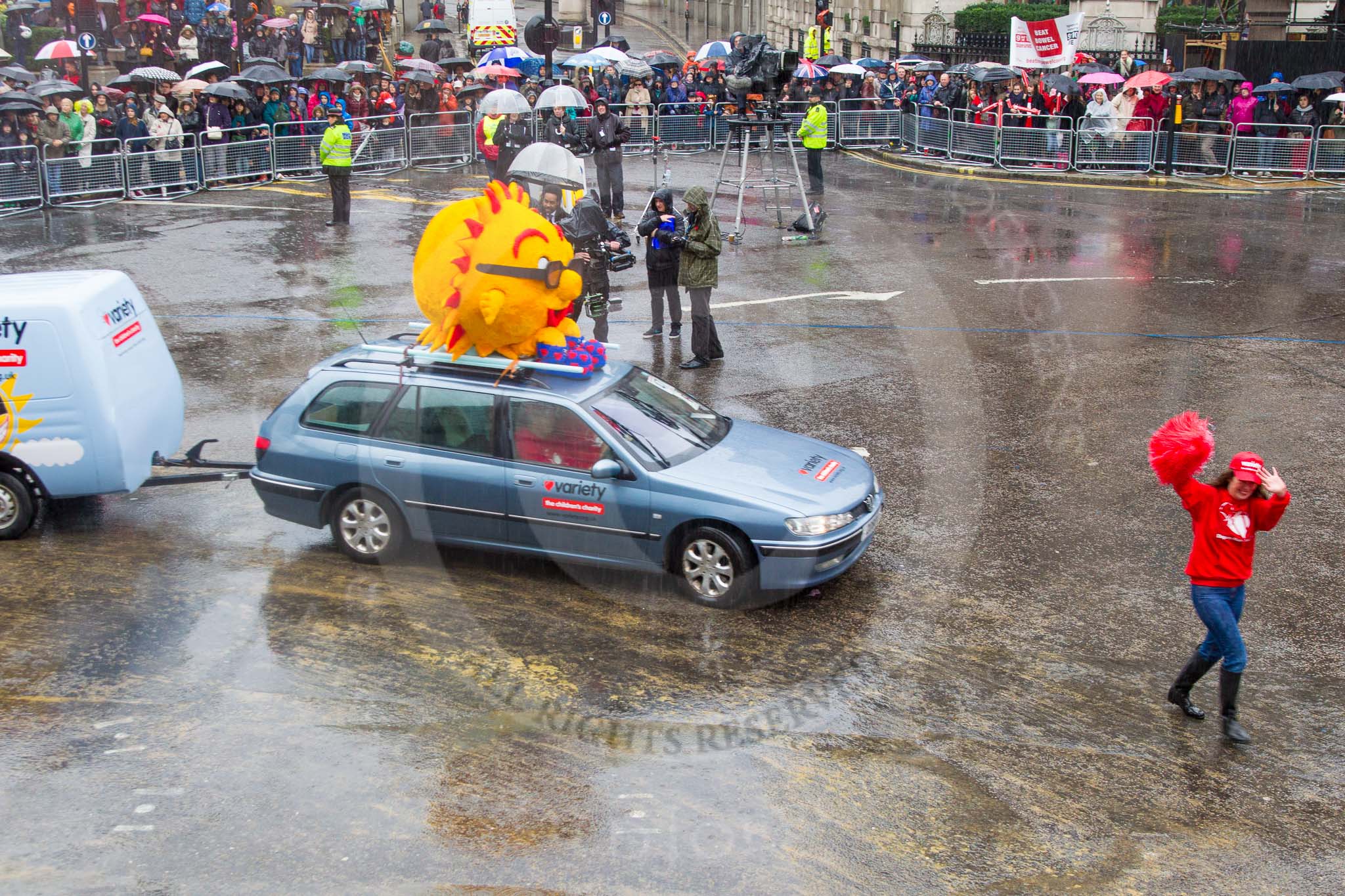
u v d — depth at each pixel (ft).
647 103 80.18
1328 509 27.40
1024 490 28.12
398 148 76.43
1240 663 18.48
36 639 20.63
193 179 68.54
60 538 25.46
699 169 74.38
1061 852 15.51
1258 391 35.40
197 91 72.74
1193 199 68.74
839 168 79.51
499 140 64.95
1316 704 19.76
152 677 19.25
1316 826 16.46
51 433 24.77
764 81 54.03
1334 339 40.81
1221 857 15.66
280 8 111.55
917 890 14.53
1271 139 74.95
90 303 25.00
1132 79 76.59
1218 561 18.70
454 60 93.30
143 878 14.47
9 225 59.11
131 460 25.41
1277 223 61.36
